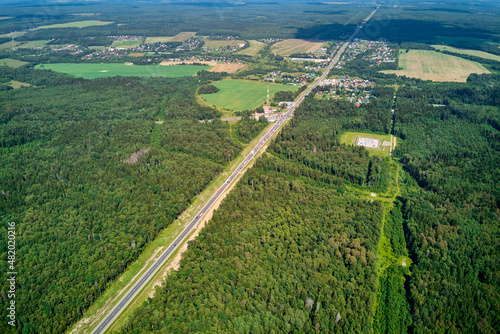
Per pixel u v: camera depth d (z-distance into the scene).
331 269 175.00
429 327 152.75
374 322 158.62
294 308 155.00
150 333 146.12
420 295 164.50
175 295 163.12
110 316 163.88
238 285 164.88
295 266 175.12
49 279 171.12
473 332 149.50
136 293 175.50
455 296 164.88
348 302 160.25
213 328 146.38
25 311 156.62
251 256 180.25
